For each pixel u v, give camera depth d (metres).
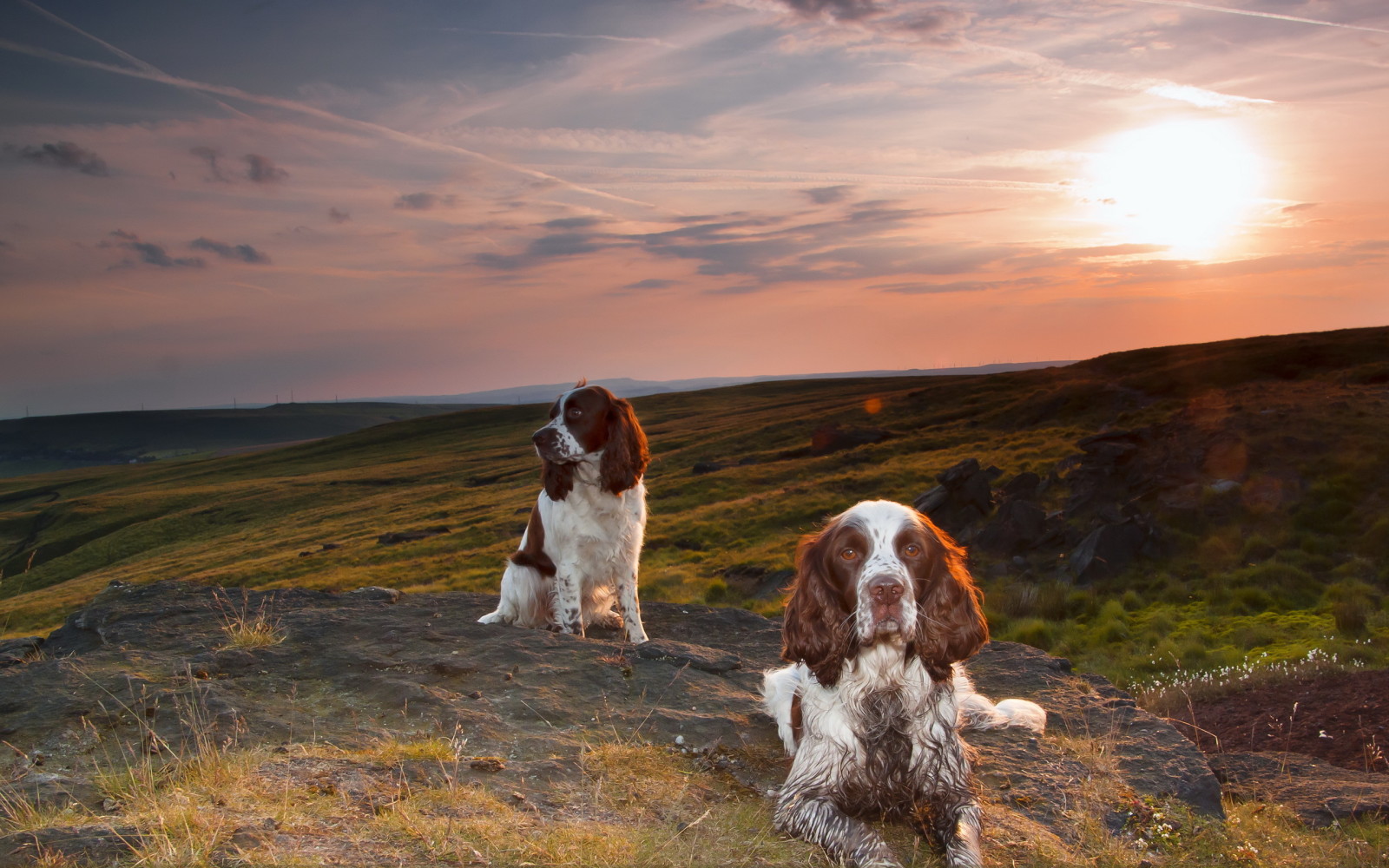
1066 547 24.61
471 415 147.25
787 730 4.48
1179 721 10.11
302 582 44.09
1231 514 24.16
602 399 6.48
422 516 63.97
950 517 29.02
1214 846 4.02
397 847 2.80
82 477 143.00
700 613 7.53
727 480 50.16
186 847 2.59
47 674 4.97
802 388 128.88
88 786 3.41
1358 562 20.34
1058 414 49.78
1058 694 5.70
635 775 3.95
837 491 40.59
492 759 3.91
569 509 6.54
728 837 3.38
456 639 6.08
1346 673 10.91
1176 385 48.25
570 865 2.79
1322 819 5.07
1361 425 27.91
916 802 3.86
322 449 134.88
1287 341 55.78
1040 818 4.03
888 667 3.74
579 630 6.55
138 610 6.68
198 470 131.50
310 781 3.39
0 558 86.00
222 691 4.74
